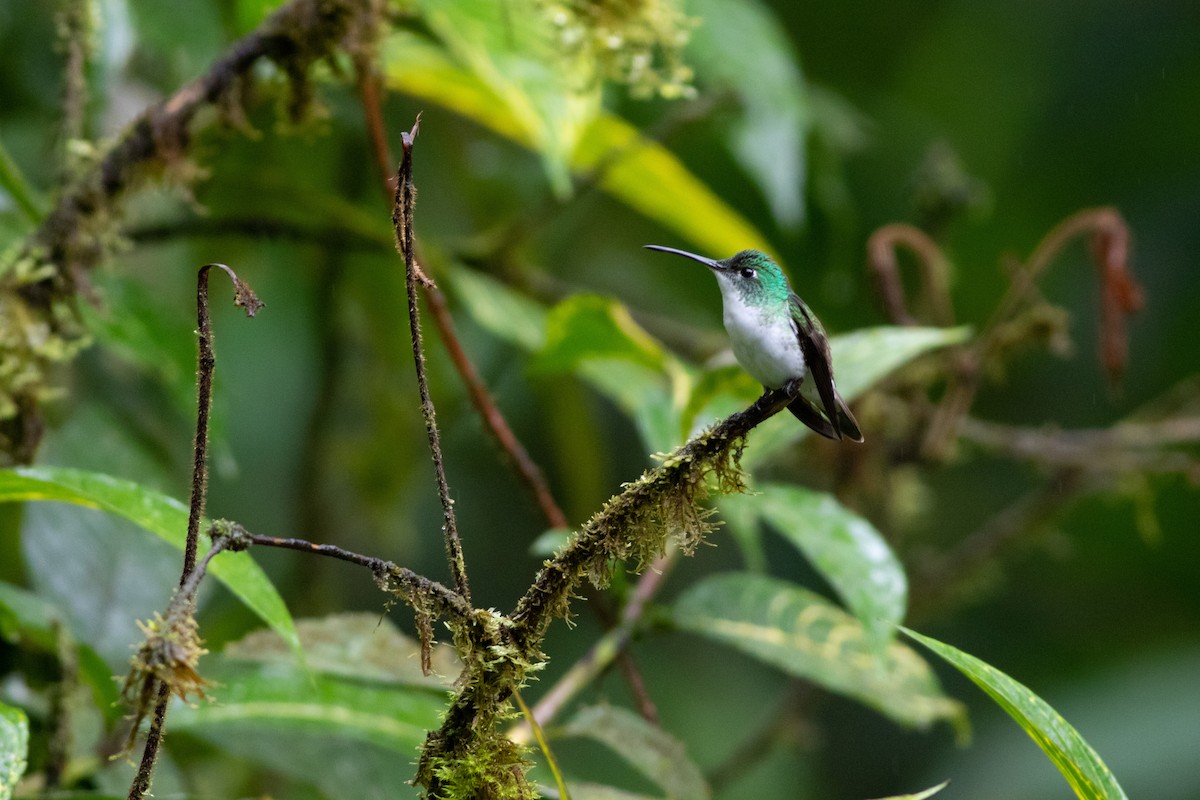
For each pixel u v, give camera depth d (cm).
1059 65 1493
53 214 627
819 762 1373
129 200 661
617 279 1221
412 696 574
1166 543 1404
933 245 923
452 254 946
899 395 939
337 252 963
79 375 798
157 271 955
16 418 620
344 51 641
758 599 635
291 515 998
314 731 548
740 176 1152
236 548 326
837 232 1123
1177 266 1464
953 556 1045
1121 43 1489
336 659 560
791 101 861
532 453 1187
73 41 651
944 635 1425
